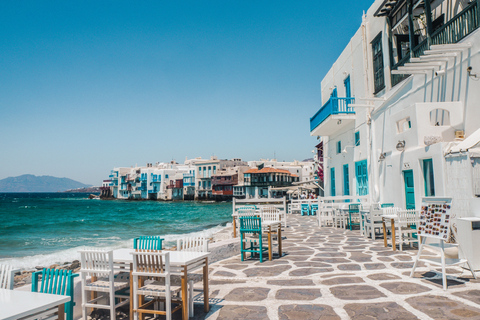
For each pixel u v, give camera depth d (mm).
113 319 4641
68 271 3598
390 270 6941
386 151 13430
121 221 42156
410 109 9891
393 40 13367
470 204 6984
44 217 51469
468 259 6590
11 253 19719
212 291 5980
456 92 9016
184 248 6020
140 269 4668
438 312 4641
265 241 10688
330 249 9492
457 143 7965
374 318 4539
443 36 9672
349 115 17125
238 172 94250
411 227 10016
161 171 119625
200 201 103812
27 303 3084
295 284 6207
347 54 18219
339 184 19984
